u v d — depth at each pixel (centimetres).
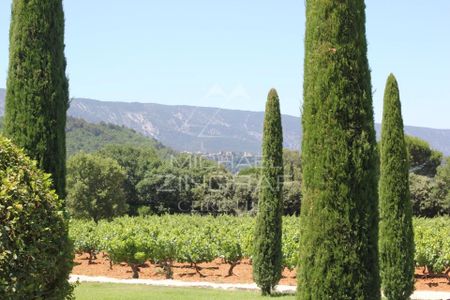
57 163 867
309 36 712
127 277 2125
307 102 699
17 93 856
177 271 2289
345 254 662
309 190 686
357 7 714
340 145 674
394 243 1347
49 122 863
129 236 2158
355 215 670
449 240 1906
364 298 662
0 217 562
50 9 895
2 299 546
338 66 687
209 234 2442
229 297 1481
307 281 675
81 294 1452
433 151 5978
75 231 2580
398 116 1368
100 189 5309
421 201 4991
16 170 610
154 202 6156
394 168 1359
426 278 1972
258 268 1608
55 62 888
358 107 687
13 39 877
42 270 588
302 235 691
